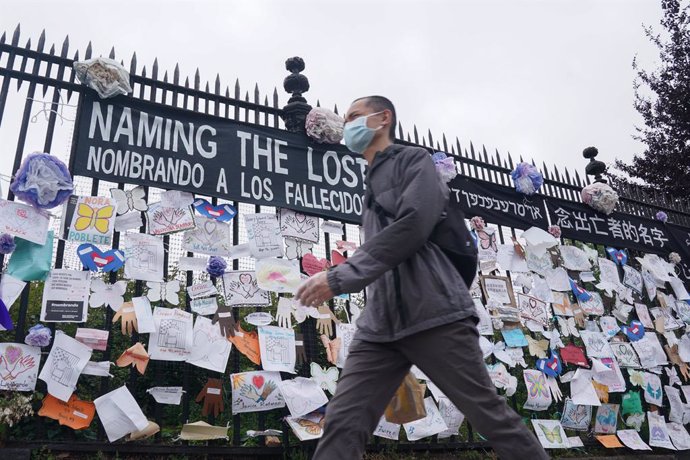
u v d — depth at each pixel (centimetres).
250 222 433
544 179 663
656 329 631
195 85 456
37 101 377
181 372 450
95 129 394
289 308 417
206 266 400
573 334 556
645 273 665
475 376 175
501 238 565
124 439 343
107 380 339
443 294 183
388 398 191
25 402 305
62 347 329
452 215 201
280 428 460
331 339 426
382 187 204
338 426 181
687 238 751
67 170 361
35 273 337
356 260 175
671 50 1253
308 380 396
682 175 1157
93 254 358
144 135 411
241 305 401
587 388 525
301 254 446
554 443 483
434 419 434
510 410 175
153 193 414
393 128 235
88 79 396
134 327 356
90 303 348
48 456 303
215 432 355
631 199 739
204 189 420
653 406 582
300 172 473
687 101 1188
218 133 446
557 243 588
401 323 184
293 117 497
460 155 600
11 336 411
